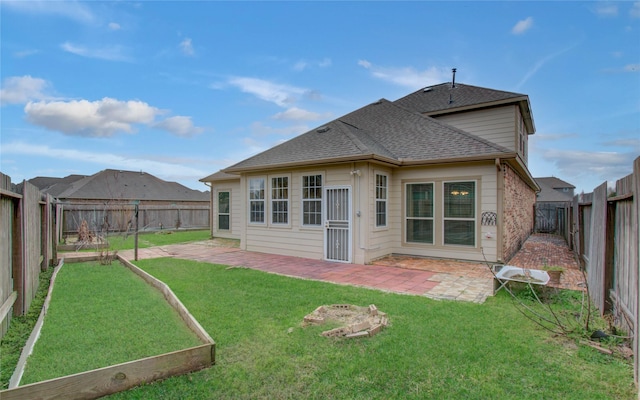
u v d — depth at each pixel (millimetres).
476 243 9172
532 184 16125
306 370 3279
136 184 28125
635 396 2896
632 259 3691
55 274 7566
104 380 2840
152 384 3018
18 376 3043
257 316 4770
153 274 7676
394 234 10438
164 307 5211
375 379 3125
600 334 3988
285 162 10469
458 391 2951
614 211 4684
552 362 3465
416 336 4062
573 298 5762
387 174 10172
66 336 4035
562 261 9703
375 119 13250
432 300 5617
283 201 10922
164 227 21266
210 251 11820
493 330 4262
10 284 4453
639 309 3000
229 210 16062
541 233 19344
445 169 9594
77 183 25594
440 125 11211
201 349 3301
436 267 8602
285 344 3828
